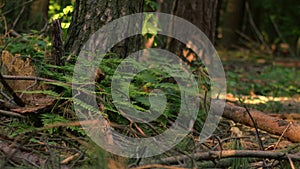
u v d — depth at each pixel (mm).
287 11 24562
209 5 9328
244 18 24328
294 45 24188
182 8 9258
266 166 4887
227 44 21734
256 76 14219
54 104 5539
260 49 22422
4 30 8344
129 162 4734
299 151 5375
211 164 4730
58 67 5855
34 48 7270
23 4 8648
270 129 6406
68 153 4934
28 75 6070
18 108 5539
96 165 4305
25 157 4645
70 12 7840
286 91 11320
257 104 9391
